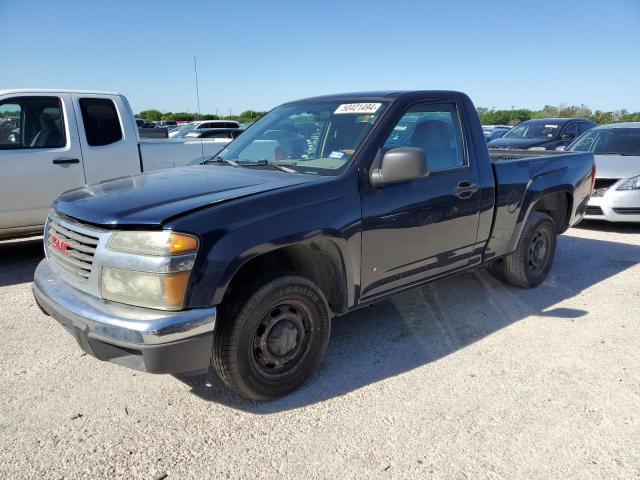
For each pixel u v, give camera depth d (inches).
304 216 119.7
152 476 98.7
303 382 128.9
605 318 172.6
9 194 226.5
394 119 143.5
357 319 172.6
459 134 162.4
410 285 151.3
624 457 103.7
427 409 120.3
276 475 99.1
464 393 127.0
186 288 103.7
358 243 131.3
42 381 132.9
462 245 162.2
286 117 169.2
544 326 166.1
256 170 144.7
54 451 105.8
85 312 108.7
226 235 107.7
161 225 104.0
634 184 292.2
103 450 106.3
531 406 121.3
